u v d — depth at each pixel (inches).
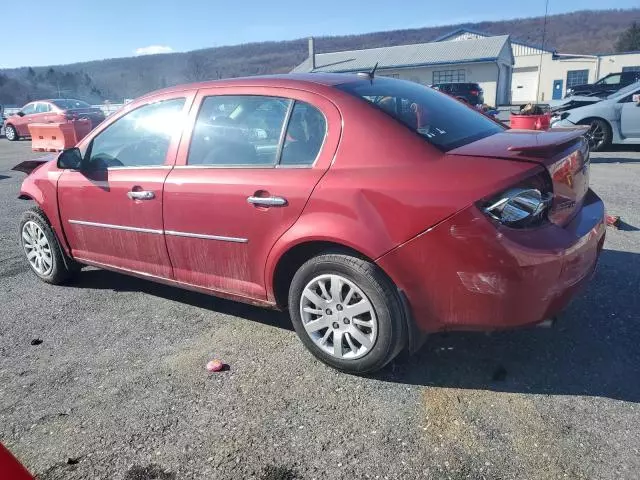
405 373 119.7
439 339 132.6
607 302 146.5
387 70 1739.7
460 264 101.0
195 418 108.3
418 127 115.0
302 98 122.2
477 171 101.7
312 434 101.6
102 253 163.2
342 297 116.0
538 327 105.7
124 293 175.3
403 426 102.2
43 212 179.0
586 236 110.0
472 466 91.1
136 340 142.3
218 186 128.1
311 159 118.0
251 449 98.6
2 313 163.6
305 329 123.1
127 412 111.3
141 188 143.7
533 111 230.8
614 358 120.6
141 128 148.9
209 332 144.6
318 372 122.2
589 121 426.6
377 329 111.7
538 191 101.5
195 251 137.9
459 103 146.4
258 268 126.8
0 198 343.0
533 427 99.7
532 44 1820.9
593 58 1742.1
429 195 102.3
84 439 103.9
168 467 95.3
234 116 131.4
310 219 114.1
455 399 109.6
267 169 122.7
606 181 310.3
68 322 155.5
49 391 120.7
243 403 112.1
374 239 106.6
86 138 162.2
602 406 104.6
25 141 805.9
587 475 87.7
